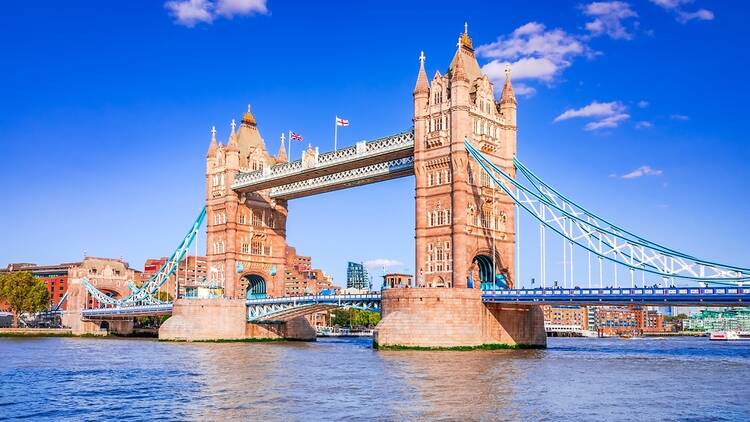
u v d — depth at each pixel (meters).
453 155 110.00
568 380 64.12
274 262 157.88
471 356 89.94
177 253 163.25
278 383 62.91
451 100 111.69
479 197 113.12
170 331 141.62
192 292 153.25
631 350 126.06
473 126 113.00
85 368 79.19
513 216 119.25
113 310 172.38
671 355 106.12
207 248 156.25
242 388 59.94
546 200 104.75
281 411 48.12
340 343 139.75
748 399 53.56
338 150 128.00
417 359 85.31
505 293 102.94
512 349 107.62
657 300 90.12
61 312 197.38
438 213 112.06
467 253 109.06
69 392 59.06
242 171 154.00
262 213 157.38
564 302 100.19
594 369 74.88
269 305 139.50
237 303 142.88
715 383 63.16
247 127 161.25
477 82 115.69
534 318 114.44
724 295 84.62
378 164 127.31
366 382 62.62
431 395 54.41
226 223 152.25
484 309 105.50
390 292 105.19
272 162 161.00
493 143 114.75
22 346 125.75
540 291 99.88
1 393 58.78
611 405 50.28
